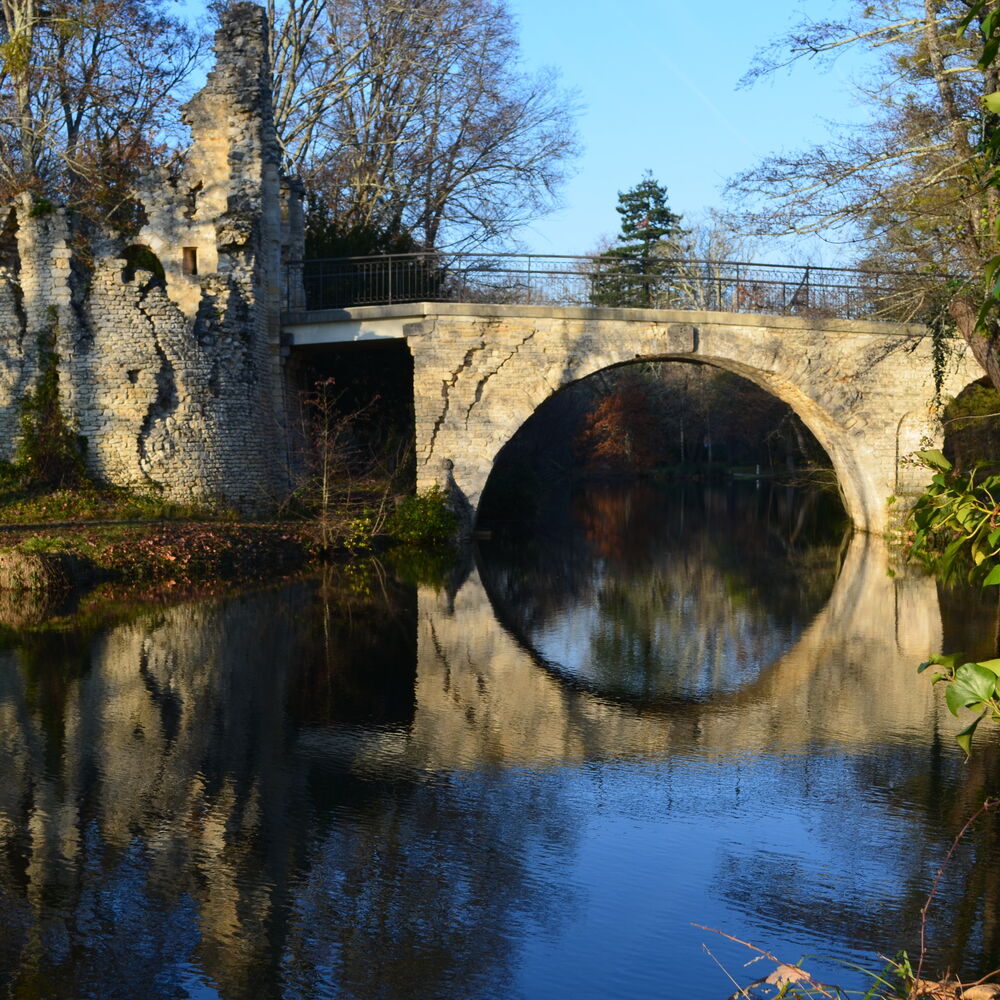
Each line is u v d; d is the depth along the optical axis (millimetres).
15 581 19031
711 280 28609
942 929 7336
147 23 31141
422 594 20406
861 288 27188
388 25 36250
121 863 8297
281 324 28109
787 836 8906
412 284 30594
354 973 6832
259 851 8547
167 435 25031
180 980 6738
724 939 7230
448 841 8781
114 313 24938
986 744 11359
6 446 24750
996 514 5020
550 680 14117
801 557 27000
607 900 7777
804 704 12969
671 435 67562
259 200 26875
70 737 11250
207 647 15375
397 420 32219
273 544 23766
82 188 28344
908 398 29094
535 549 28422
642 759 10883
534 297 28297
